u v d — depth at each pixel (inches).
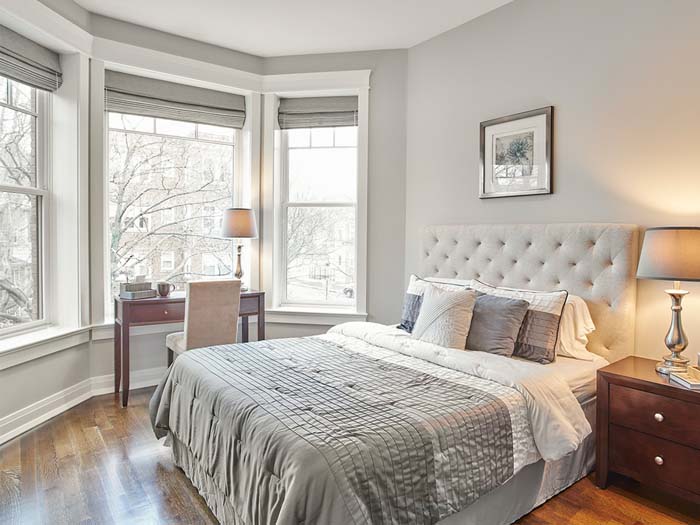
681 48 94.1
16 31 115.0
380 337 109.7
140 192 151.7
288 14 131.3
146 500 82.7
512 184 123.3
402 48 152.6
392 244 155.1
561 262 110.6
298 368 88.6
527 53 120.3
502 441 71.1
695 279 79.5
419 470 59.8
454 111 138.9
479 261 128.5
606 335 102.7
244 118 163.8
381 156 154.9
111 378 140.0
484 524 71.6
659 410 80.0
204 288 128.0
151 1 125.0
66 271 131.3
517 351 100.4
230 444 69.1
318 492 52.4
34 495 84.0
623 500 84.5
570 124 111.8
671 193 96.0
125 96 142.7
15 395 110.3
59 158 130.0
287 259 167.6
